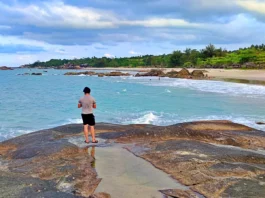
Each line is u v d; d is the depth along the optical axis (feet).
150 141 39.11
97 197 22.30
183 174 26.84
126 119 65.41
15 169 28.99
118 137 40.81
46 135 41.55
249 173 26.61
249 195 22.29
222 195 22.47
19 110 82.33
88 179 25.94
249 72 259.60
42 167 28.86
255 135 44.75
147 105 86.22
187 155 31.22
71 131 45.57
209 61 426.92
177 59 483.51
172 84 169.89
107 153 34.01
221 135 43.42
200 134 42.39
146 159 31.60
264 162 31.04
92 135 39.06
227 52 503.61
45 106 90.38
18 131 56.39
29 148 34.91
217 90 124.98
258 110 74.33
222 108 78.28
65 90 150.82
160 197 22.54
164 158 30.94
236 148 36.83
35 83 211.00
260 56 383.65
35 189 23.56
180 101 93.76
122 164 30.14
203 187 23.98
